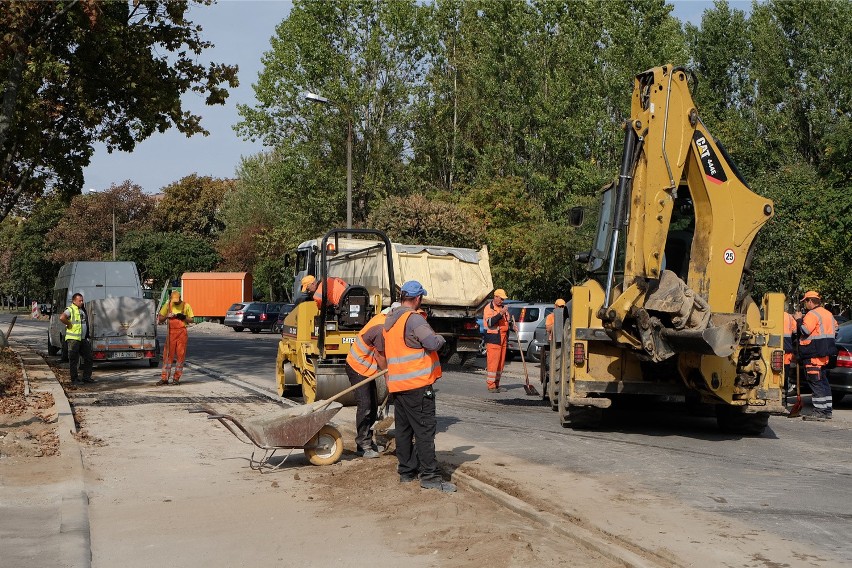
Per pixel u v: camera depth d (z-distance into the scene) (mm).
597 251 12203
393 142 46625
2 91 20016
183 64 23156
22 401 14180
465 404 15062
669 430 12062
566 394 11914
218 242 75562
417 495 7516
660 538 6309
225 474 8773
